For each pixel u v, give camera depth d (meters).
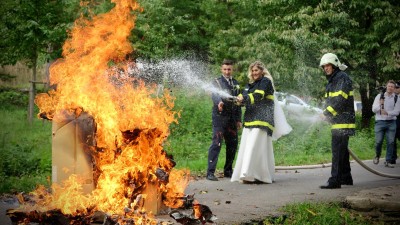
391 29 20.23
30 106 17.69
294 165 11.86
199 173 10.24
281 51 20.52
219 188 8.26
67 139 5.75
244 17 25.98
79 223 5.33
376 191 7.29
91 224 5.32
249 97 8.78
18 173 9.98
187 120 16.50
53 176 5.79
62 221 5.29
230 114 9.48
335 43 19.91
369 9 20.52
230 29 24.83
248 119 8.93
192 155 13.52
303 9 20.52
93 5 17.83
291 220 6.07
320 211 6.37
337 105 8.18
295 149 15.23
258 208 6.51
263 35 21.03
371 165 12.27
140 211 5.62
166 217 5.83
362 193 7.13
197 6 27.77
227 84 9.55
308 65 20.30
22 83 27.03
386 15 20.11
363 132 18.61
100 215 5.34
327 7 20.44
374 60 20.95
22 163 10.30
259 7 22.45
